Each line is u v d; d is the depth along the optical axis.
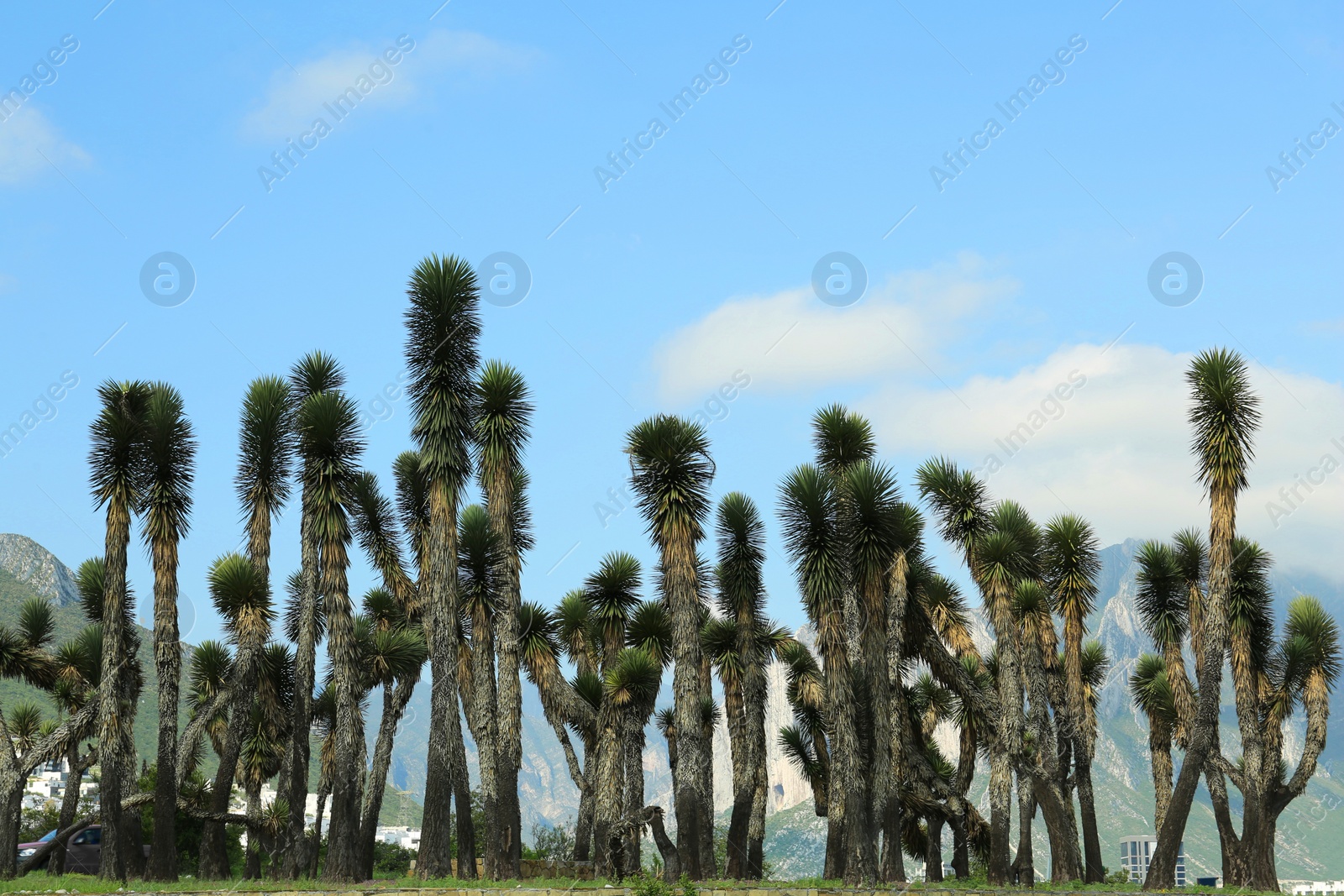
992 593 39.69
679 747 36.75
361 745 41.03
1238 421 38.81
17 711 47.44
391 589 46.53
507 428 37.78
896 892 32.06
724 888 32.06
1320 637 44.25
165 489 35.28
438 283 37.34
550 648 43.47
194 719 38.50
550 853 65.56
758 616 42.03
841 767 36.12
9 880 29.72
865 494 36.94
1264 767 44.56
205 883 31.12
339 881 33.41
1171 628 46.16
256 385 39.59
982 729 44.78
